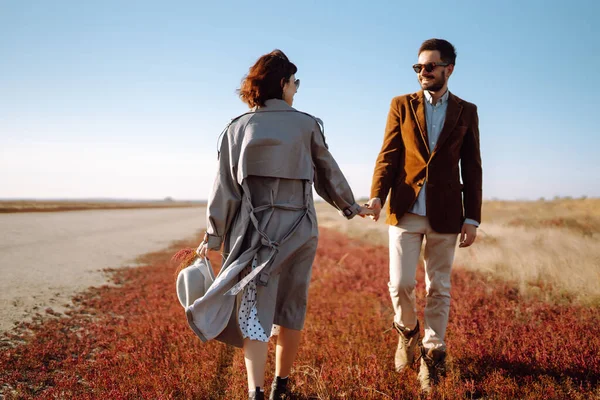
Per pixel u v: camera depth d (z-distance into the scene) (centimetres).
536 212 2225
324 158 264
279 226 246
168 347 382
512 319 446
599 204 2458
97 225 2567
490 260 790
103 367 336
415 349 355
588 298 500
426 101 319
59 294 646
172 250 1366
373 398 275
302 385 294
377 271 822
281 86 258
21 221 2467
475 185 311
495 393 279
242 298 243
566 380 284
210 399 285
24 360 353
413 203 306
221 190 248
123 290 689
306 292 263
